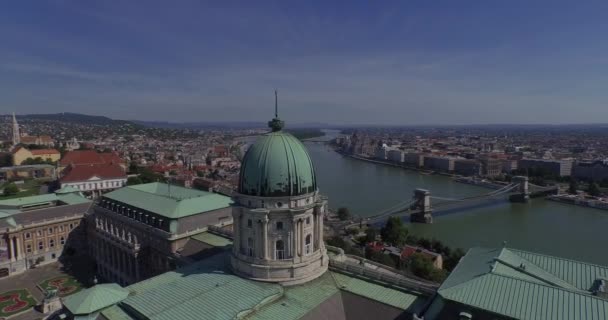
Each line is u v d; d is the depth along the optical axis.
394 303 72.00
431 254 154.00
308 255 82.62
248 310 69.50
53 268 156.50
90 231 167.88
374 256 149.38
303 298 75.50
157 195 142.88
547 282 66.44
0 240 146.75
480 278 64.12
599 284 65.94
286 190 79.62
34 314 116.25
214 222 134.00
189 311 68.69
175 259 116.94
